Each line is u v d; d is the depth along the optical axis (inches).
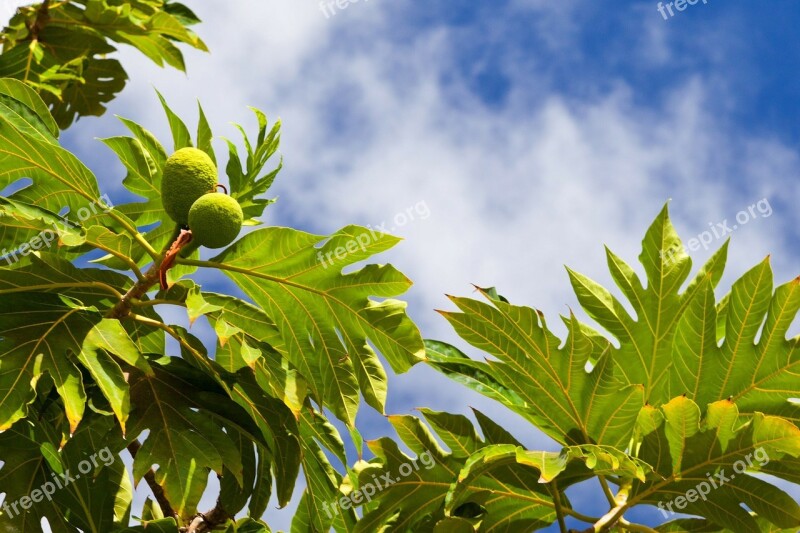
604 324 140.6
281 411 127.7
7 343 110.5
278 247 117.0
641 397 127.5
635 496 129.4
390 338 120.5
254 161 133.6
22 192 123.6
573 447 113.7
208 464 118.4
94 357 111.6
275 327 129.0
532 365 130.4
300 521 145.2
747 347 134.3
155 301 122.0
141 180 132.5
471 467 115.1
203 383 126.3
